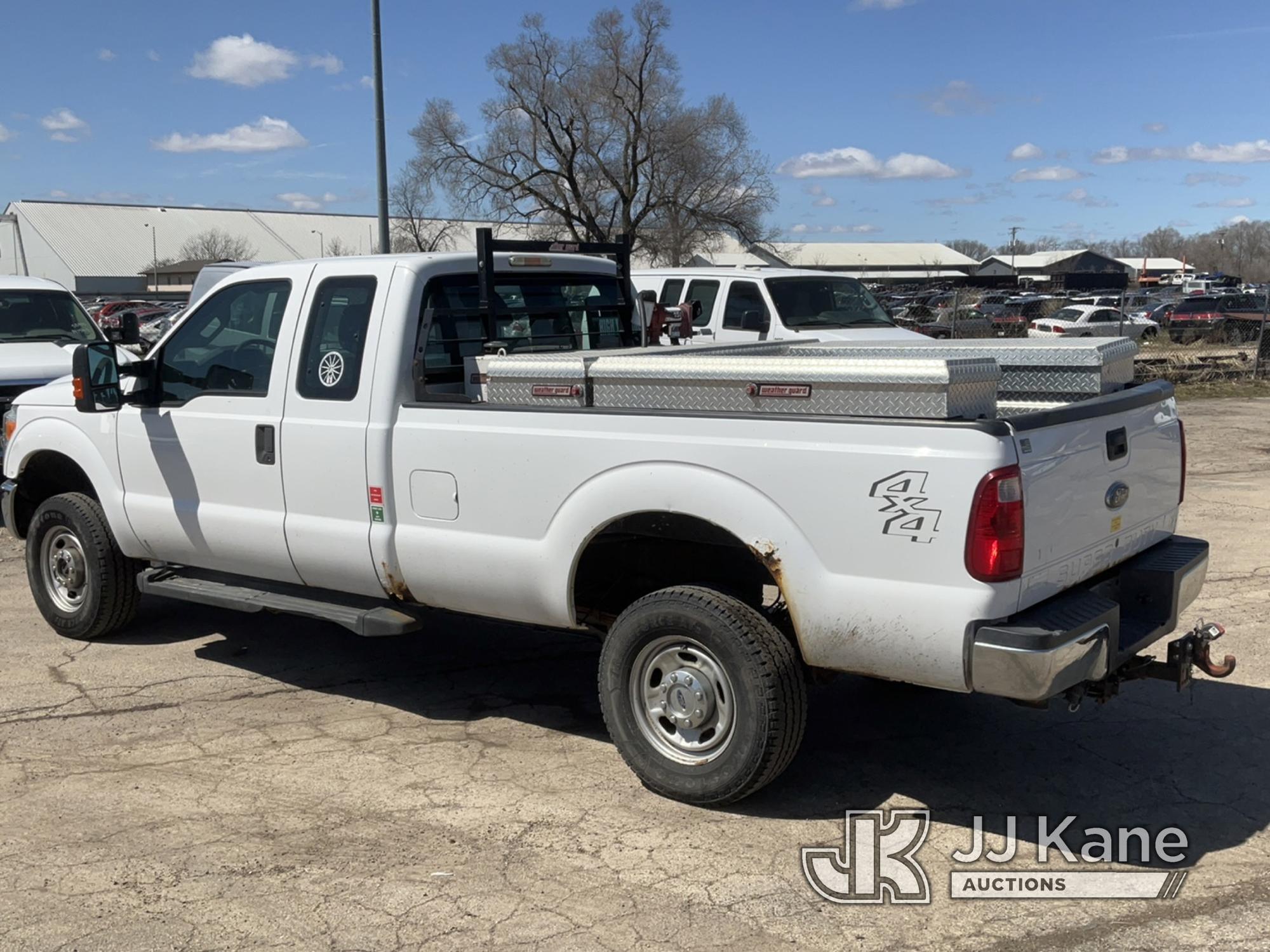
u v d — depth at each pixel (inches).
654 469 173.0
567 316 242.5
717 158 2247.8
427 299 206.8
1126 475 178.5
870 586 157.2
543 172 2241.6
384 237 675.4
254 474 219.8
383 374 202.4
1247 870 158.6
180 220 4471.0
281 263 225.6
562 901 150.3
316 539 211.9
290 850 164.1
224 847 165.2
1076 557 166.7
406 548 201.0
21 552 354.6
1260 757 196.7
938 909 148.7
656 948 139.5
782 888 153.7
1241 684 230.5
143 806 178.5
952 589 151.5
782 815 175.9
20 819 174.2
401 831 170.2
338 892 152.4
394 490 202.2
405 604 214.5
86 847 165.0
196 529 230.7
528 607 192.2
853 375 159.2
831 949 139.4
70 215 4343.0
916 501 152.9
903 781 188.2
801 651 168.2
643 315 260.7
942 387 153.2
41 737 207.3
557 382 186.7
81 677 240.1
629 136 2225.6
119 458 243.8
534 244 229.8
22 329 447.2
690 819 174.1
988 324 859.4
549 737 208.1
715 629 169.2
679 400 175.8
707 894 152.2
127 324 237.0
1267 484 446.0
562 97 2193.7
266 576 226.2
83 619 259.1
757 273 501.4
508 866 159.6
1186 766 193.2
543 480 184.9
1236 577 307.7
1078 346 194.7
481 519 192.5
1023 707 220.8
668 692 177.5
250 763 195.8
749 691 167.3
